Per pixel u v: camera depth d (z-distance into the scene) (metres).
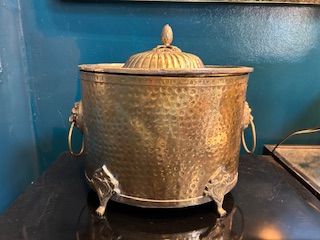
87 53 0.83
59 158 0.78
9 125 0.73
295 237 0.46
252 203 0.56
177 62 0.50
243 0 0.77
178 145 0.45
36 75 0.84
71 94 0.85
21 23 0.81
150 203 0.48
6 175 0.71
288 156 0.79
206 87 0.44
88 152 0.52
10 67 0.75
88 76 0.47
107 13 0.80
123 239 0.45
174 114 0.44
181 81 0.43
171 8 0.80
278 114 0.88
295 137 0.90
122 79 0.43
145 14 0.81
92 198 0.57
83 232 0.46
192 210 0.53
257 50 0.83
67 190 0.60
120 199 0.49
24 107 0.82
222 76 0.44
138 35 0.82
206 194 0.49
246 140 0.88
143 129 0.45
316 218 0.51
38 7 0.80
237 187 0.63
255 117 0.88
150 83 0.43
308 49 0.84
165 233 0.47
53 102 0.86
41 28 0.81
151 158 0.46
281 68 0.85
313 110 0.88
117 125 0.46
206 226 0.48
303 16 0.82
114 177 0.49
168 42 0.54
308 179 0.65
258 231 0.47
